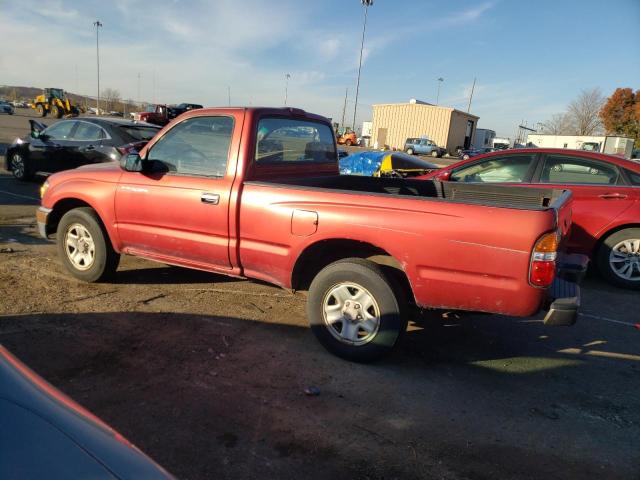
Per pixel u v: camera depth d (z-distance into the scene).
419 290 3.49
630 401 3.49
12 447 1.35
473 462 2.74
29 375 1.72
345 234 3.62
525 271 3.18
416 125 51.47
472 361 3.99
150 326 4.22
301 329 4.36
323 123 5.33
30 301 4.56
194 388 3.32
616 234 6.01
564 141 54.09
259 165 4.30
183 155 4.42
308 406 3.19
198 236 4.29
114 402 3.09
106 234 4.95
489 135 67.94
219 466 2.59
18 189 10.37
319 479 2.55
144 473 1.45
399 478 2.58
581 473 2.70
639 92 53.81
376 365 3.80
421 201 3.44
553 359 4.11
